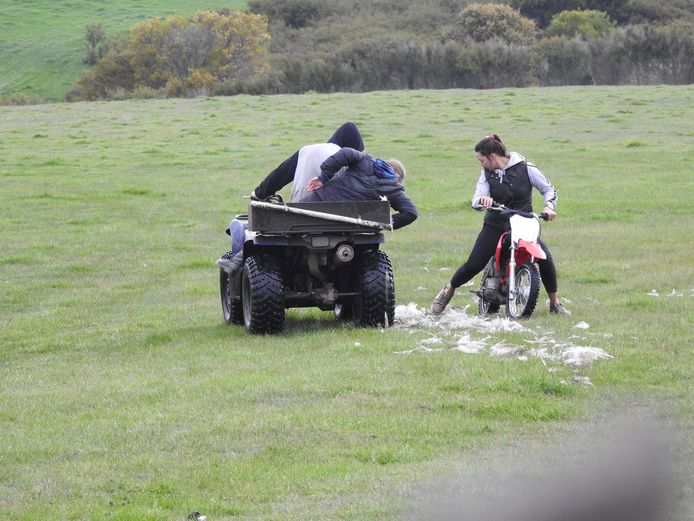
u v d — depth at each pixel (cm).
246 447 2298
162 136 11862
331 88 18750
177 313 4078
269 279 3416
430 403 2569
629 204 7100
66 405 2714
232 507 1961
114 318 4044
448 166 9288
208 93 19288
